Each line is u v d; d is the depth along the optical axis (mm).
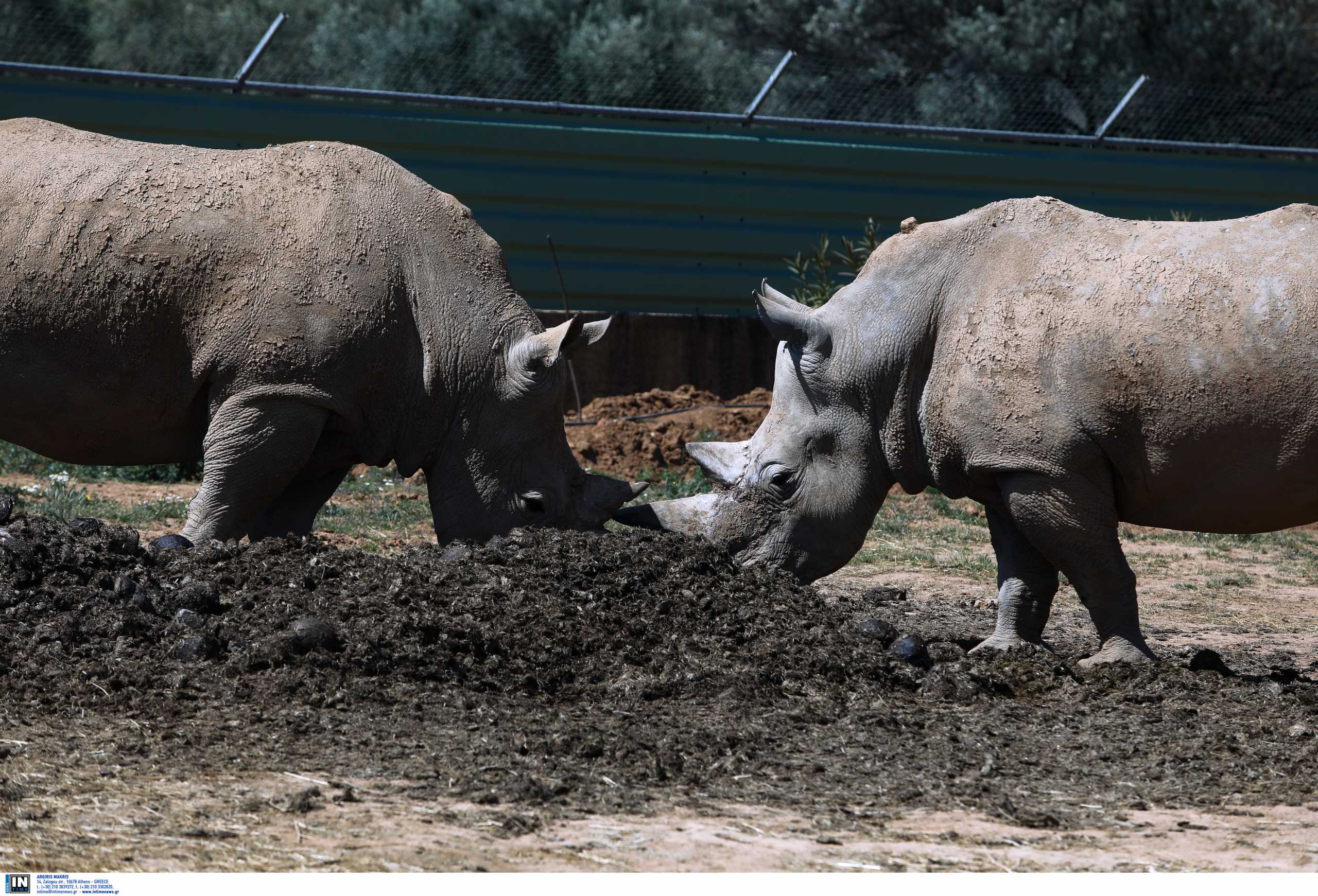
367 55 61969
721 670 16531
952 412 19328
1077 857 11414
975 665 17953
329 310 20984
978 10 74125
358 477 37969
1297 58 74125
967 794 13141
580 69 60344
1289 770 14305
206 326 20734
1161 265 18438
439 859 10641
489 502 22312
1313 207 18391
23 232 20562
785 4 77000
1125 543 34875
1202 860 11430
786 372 20672
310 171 21750
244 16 65812
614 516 20922
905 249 20234
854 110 63562
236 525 21016
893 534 34062
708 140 49406
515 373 22094
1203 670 19266
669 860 10914
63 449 21703
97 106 44094
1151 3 74625
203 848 10672
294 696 14859
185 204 20922
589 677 16469
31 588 16578
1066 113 60156
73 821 11070
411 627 16359
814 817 12297
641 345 47094
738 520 20469
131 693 14625
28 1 56562
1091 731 15727
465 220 22719
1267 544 35750
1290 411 17594
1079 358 18469
